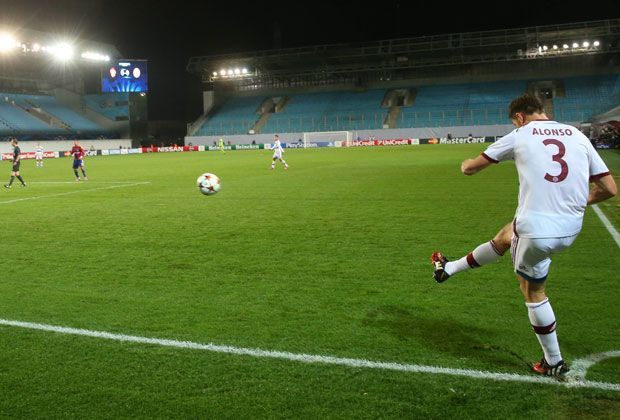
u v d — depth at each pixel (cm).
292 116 6134
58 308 538
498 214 1066
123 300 561
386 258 723
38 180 2172
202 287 604
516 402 343
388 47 5791
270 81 6606
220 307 533
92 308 537
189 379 380
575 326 464
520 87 5700
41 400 354
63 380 382
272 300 552
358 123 5847
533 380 371
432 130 5438
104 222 1066
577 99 5284
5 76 5519
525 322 475
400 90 6138
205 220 1065
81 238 903
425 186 1584
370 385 367
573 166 360
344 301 543
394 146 5144
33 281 640
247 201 1341
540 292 379
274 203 1295
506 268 646
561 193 359
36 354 426
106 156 4731
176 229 971
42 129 5200
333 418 327
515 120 395
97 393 362
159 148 5712
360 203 1262
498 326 468
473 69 6000
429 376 378
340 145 5603
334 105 6188
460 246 790
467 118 5456
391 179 1820
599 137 3669
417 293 564
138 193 1585
